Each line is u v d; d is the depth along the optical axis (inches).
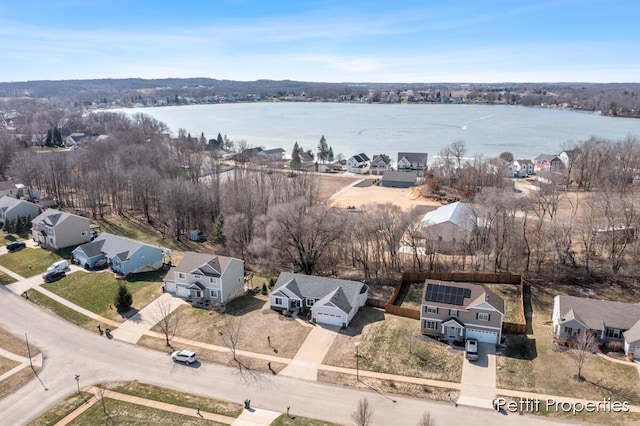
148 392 1609.3
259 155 6225.4
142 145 5354.3
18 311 2223.2
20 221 3425.2
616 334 1822.1
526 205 2977.4
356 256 2871.6
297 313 2155.5
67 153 5393.7
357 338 1930.4
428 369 1706.4
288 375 1692.9
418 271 2647.6
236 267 2374.5
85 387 1646.2
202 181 4443.9
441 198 4244.6
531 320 2079.2
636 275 2422.5
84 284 2501.2
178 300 2314.2
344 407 1512.1
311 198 3703.3
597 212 3142.2
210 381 1669.5
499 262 2652.6
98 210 3914.9
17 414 1504.7
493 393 1560.0
